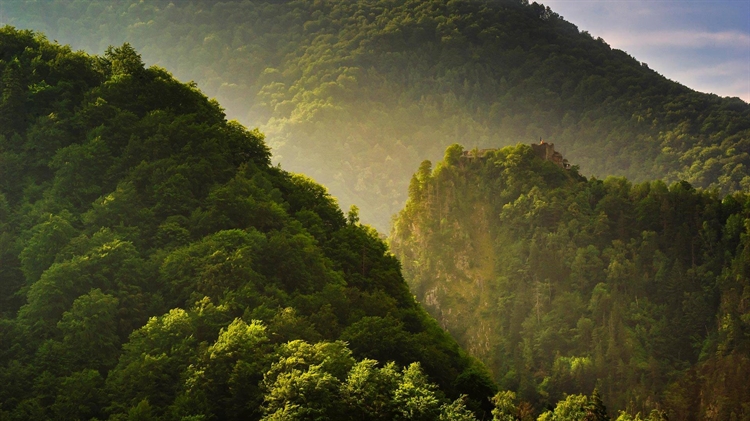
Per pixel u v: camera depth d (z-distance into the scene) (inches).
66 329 5246.1
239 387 4805.6
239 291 5526.6
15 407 4857.3
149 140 6692.9
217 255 5723.4
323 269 6353.3
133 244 5944.9
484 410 6018.7
